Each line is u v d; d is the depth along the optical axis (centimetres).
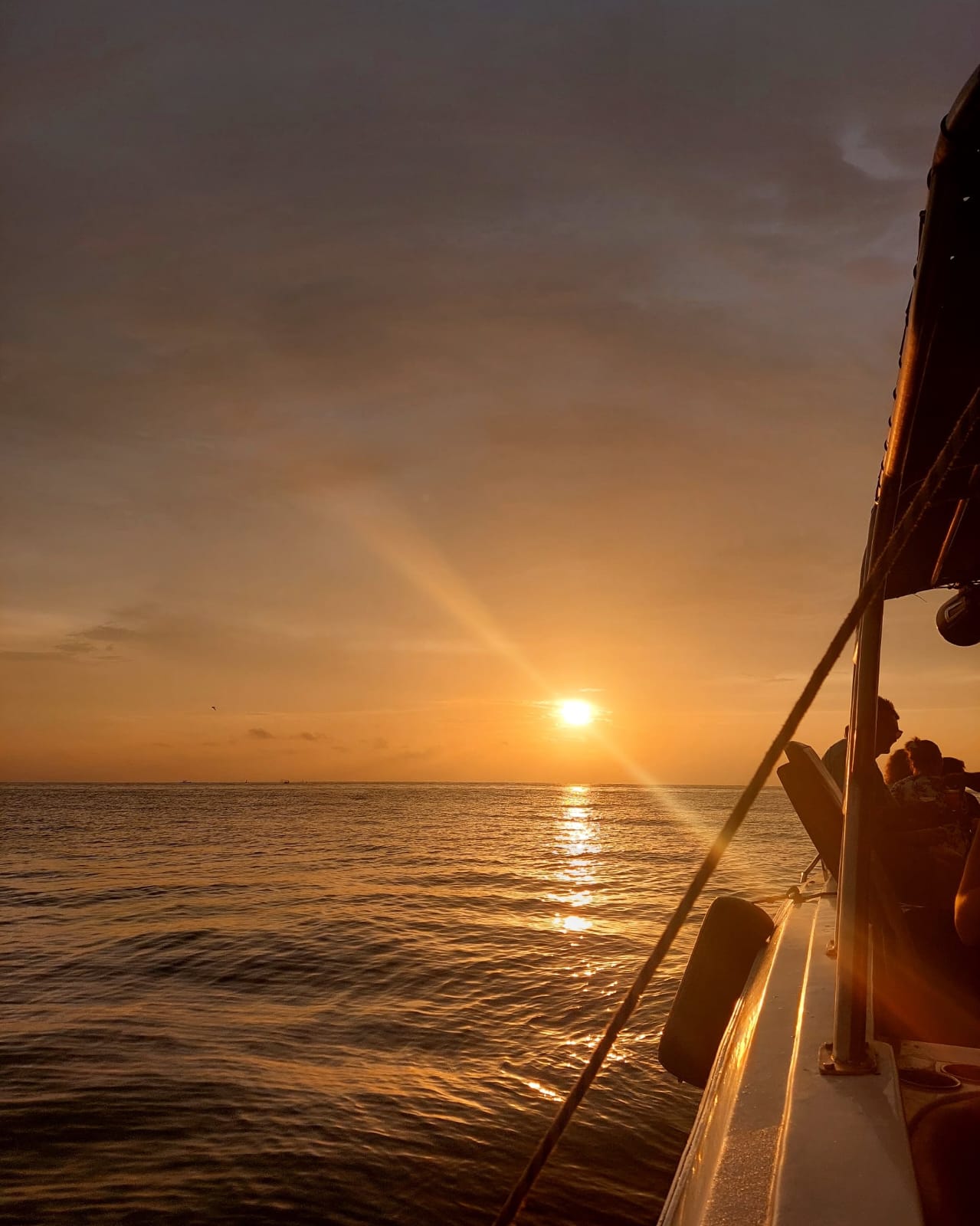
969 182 142
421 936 1636
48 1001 1147
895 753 535
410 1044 933
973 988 343
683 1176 184
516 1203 142
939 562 330
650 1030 973
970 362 181
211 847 4522
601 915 1961
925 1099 172
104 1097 773
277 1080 817
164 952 1498
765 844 4600
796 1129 155
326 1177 628
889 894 303
